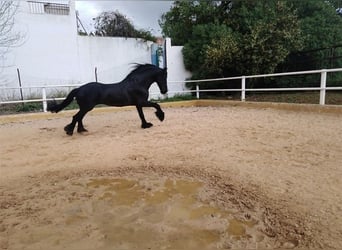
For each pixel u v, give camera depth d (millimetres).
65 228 2406
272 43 11242
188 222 2473
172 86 13477
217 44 11781
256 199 2818
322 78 7496
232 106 10367
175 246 2123
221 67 12094
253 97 11703
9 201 2959
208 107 10734
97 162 4180
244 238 2213
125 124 7352
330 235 2164
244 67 11891
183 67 13555
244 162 3900
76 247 2127
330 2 14828
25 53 11398
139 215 2611
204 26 12875
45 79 11852
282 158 4008
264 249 2062
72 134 6152
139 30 14414
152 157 4316
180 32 14562
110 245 2146
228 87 13141
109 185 3332
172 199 2928
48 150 4957
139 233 2307
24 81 11508
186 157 4238
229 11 13391
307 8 13117
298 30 11266
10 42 11086
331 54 11703
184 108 10797
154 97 13031
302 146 4547
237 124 6645
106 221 2514
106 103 6125
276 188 3016
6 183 3469
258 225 2391
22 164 4203
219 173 3551
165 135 5789
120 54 12977
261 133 5586
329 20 12719
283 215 2490
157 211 2684
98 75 12727
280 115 7586
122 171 3783
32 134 6477
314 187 2992
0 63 11023
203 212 2645
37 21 11461
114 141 5430
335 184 3043
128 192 3127
